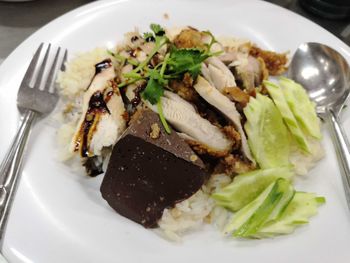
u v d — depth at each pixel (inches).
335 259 6.6
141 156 7.0
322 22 12.4
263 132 8.1
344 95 8.9
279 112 8.4
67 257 6.4
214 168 8.1
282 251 6.7
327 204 7.3
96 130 7.9
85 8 10.0
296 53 9.7
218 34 10.1
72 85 8.7
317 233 6.9
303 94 8.8
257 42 10.0
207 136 7.9
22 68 8.7
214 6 10.3
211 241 6.9
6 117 7.9
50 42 9.3
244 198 7.5
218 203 7.6
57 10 11.8
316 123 8.4
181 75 8.2
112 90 8.3
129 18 10.1
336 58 9.4
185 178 7.1
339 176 7.7
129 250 6.6
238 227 6.9
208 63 8.9
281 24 10.2
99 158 8.1
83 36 9.6
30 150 7.6
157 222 7.3
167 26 10.1
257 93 8.7
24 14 11.6
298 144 8.3
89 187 7.7
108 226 7.0
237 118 8.1
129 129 7.0
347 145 7.9
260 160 7.9
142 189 7.3
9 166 7.1
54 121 8.2
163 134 7.1
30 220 6.7
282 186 7.1
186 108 7.9
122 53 9.1
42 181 7.3
